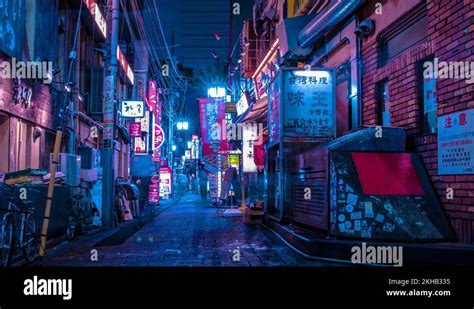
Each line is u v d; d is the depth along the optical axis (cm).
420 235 657
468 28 626
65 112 1341
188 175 5478
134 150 2648
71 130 1384
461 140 641
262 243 907
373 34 970
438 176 702
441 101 690
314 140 1022
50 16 1178
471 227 621
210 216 1670
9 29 901
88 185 1184
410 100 799
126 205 1530
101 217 1243
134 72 2783
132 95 2700
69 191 1000
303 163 927
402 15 848
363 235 682
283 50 1384
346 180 713
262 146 1698
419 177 720
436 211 682
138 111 2075
